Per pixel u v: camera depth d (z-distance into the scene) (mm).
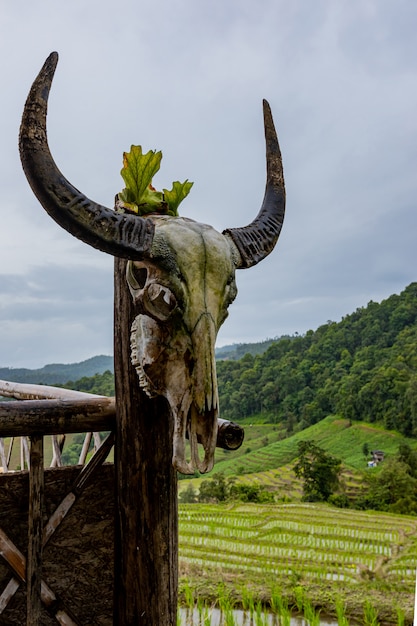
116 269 2547
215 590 6906
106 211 1952
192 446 2051
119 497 2531
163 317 2000
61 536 2551
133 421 2482
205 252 2072
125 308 2496
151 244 2004
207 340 2021
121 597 2516
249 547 9258
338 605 6344
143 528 2465
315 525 11258
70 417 2492
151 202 2391
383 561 8453
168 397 2078
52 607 2486
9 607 2416
